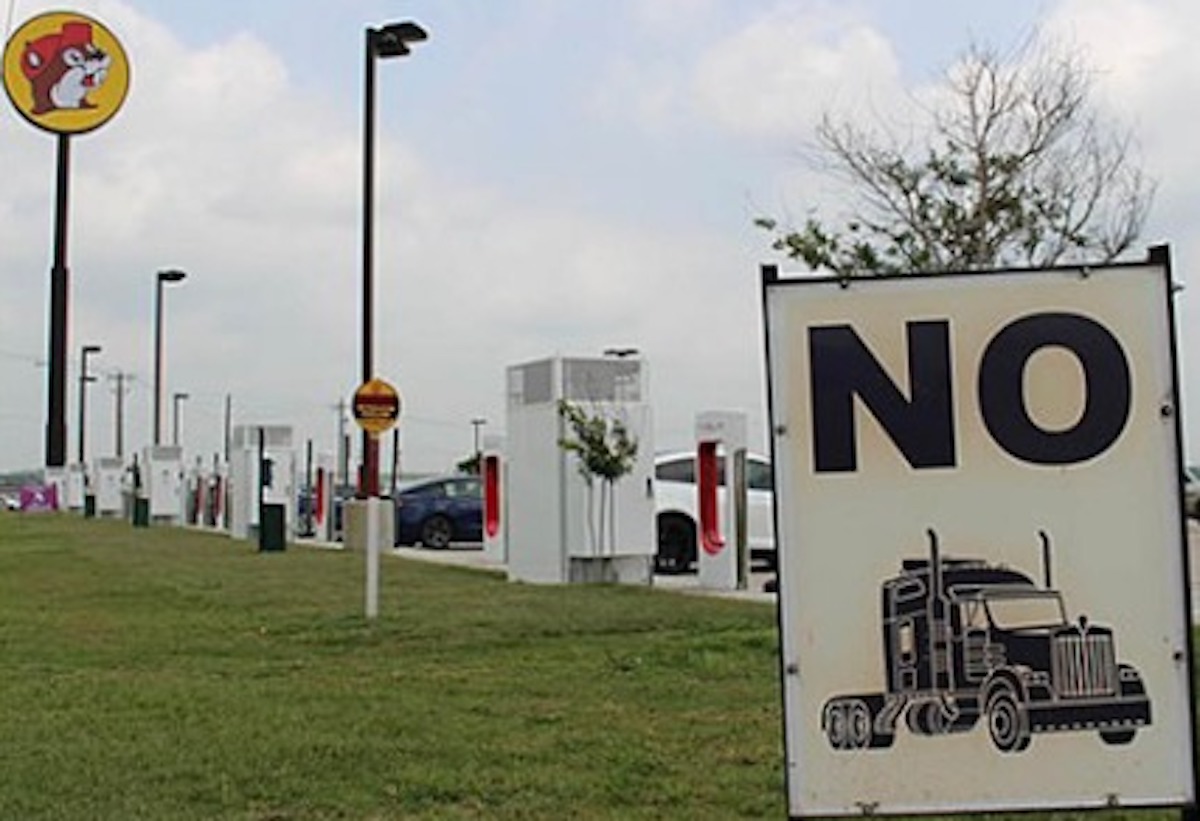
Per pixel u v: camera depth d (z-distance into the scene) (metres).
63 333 47.72
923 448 5.00
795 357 5.04
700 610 16.17
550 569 21.80
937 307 5.02
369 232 26.38
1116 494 4.96
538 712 9.92
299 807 7.43
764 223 23.23
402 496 35.09
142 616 16.92
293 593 19.62
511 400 22.83
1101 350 4.98
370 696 10.72
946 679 4.95
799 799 4.97
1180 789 4.90
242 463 38.78
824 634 4.99
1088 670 4.94
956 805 4.93
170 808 7.42
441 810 7.31
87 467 67.94
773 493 5.03
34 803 7.52
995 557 4.97
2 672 12.30
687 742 8.77
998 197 19.28
